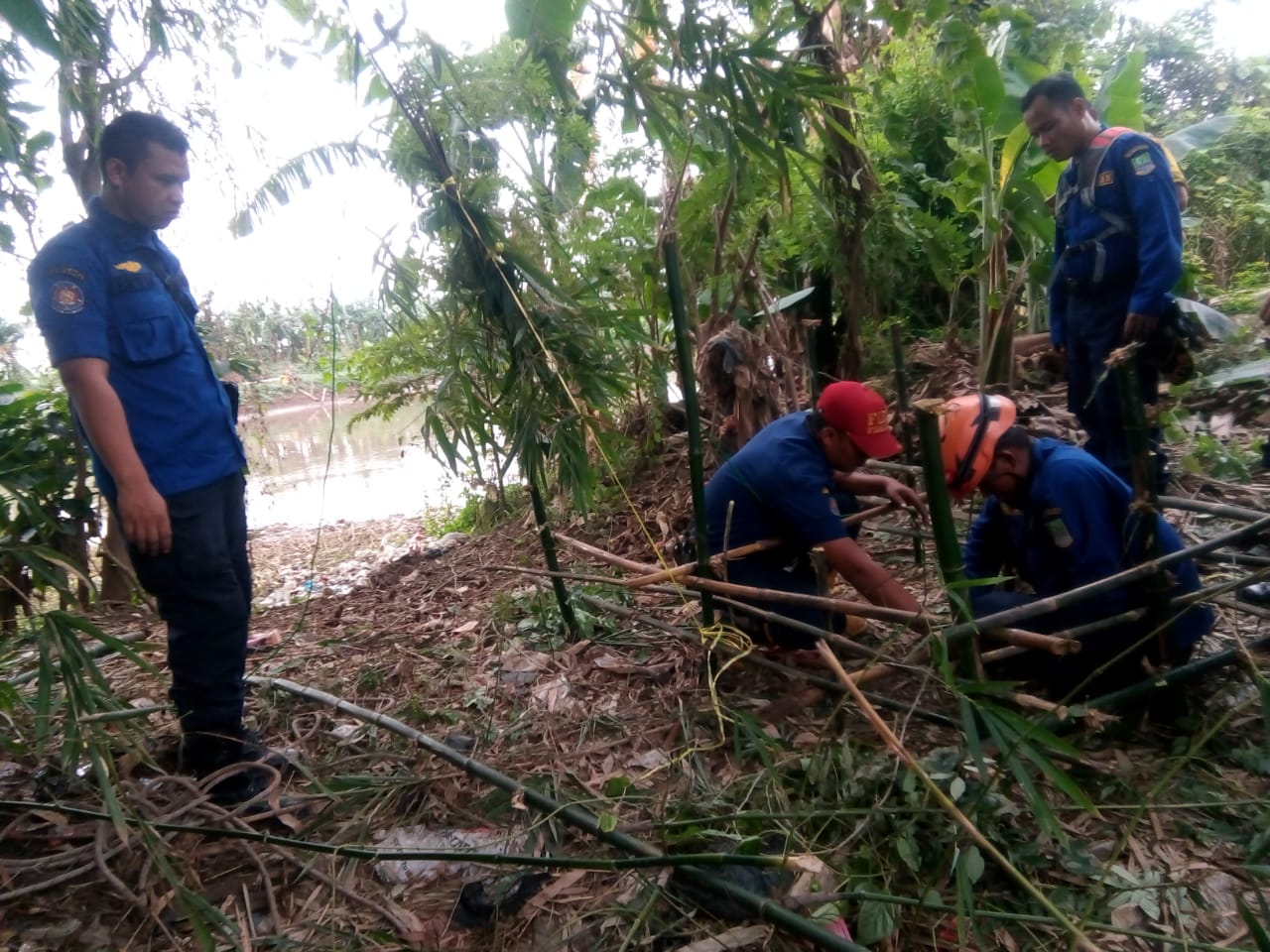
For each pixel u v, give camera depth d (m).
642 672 2.89
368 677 3.05
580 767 2.41
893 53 5.17
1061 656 2.29
